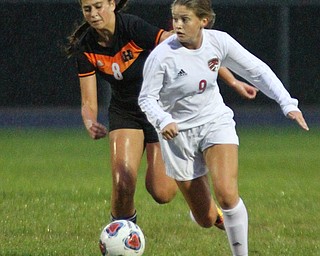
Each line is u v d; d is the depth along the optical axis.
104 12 22.73
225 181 20.34
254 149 59.22
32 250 24.64
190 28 20.09
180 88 20.75
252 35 93.38
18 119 84.06
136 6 90.50
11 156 54.34
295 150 58.69
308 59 93.75
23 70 91.38
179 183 22.05
